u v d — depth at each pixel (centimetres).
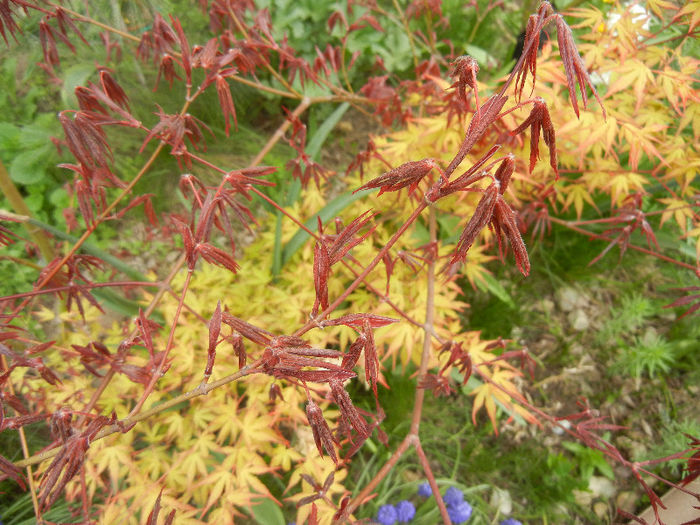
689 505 50
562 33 18
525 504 60
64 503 50
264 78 92
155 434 47
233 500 38
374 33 91
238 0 51
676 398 68
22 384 46
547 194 51
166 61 39
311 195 59
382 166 62
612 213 67
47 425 55
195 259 26
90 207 34
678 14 42
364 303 53
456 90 39
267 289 55
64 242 50
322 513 40
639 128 45
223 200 29
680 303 42
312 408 21
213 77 35
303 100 54
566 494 58
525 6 72
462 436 64
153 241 77
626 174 50
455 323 51
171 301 52
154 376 26
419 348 51
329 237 33
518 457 61
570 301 76
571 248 75
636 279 77
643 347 68
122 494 39
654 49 48
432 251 42
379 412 34
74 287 36
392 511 49
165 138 36
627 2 64
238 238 79
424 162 19
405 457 61
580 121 42
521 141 43
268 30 49
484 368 46
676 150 49
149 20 62
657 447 63
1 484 52
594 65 45
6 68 76
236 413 43
